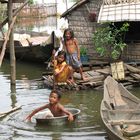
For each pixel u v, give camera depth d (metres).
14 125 9.87
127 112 9.16
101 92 13.58
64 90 13.95
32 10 44.06
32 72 18.14
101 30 17.70
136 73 14.75
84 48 18.42
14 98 12.98
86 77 14.51
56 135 9.05
